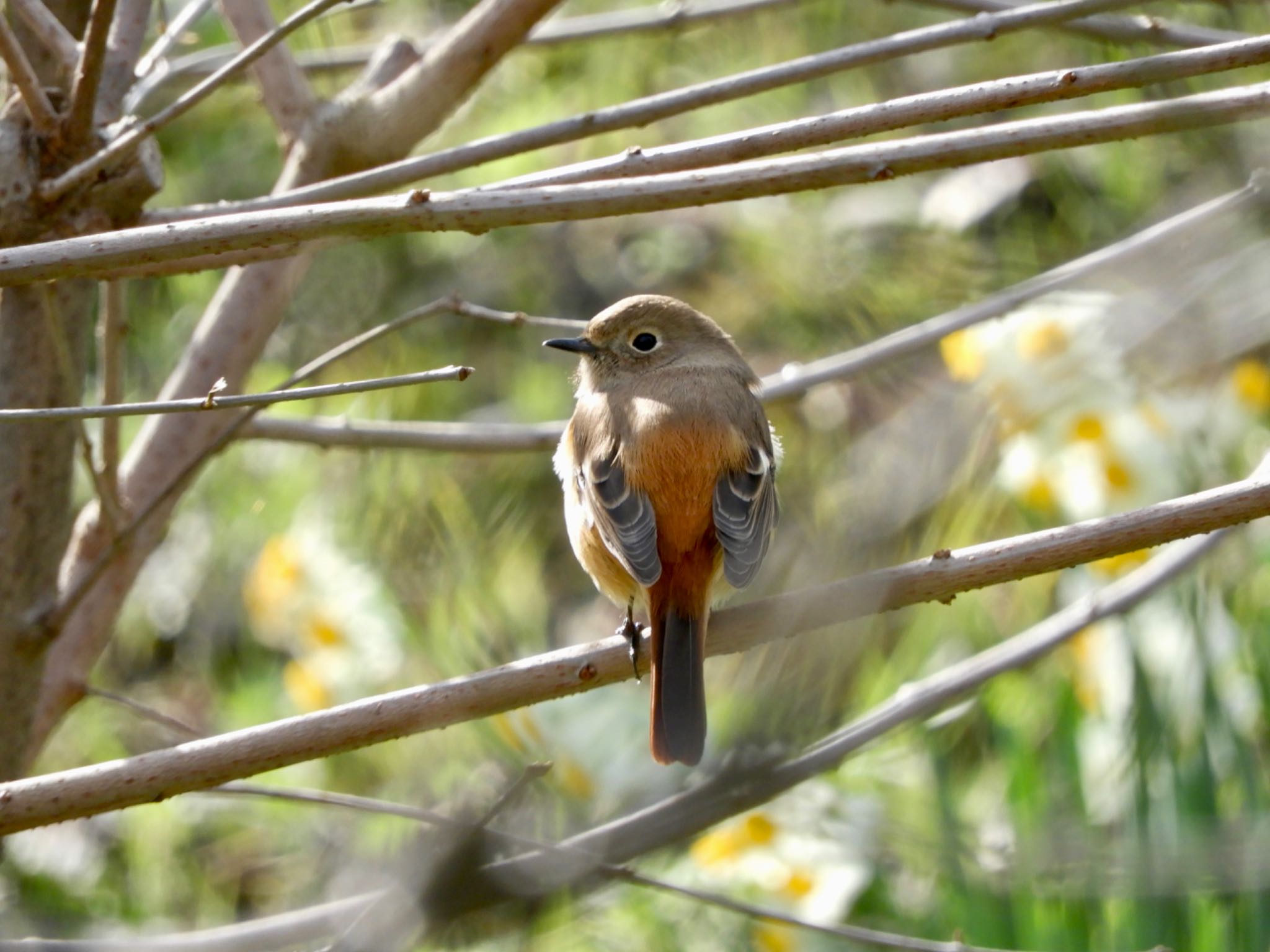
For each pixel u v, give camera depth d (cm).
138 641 1400
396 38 999
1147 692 1005
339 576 1189
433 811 865
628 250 1573
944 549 802
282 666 1384
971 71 1485
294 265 973
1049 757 1059
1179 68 691
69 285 870
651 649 812
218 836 1238
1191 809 979
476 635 1227
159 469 938
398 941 652
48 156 789
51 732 915
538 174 741
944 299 1383
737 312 1464
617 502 834
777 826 1021
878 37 1505
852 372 970
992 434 962
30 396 864
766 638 717
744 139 725
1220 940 916
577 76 1505
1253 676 1077
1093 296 988
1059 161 1395
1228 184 1166
